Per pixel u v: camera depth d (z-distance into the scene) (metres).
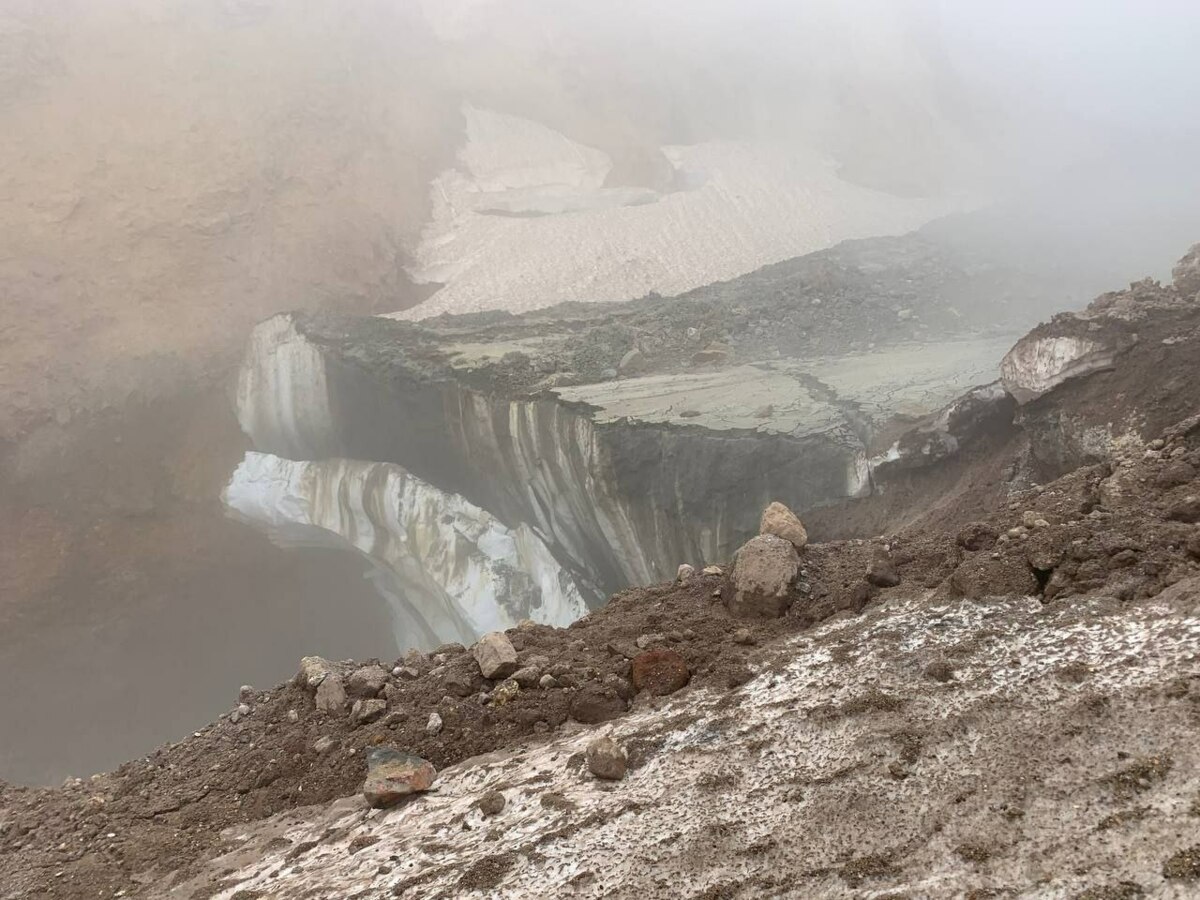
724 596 6.00
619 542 15.30
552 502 16.94
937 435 10.93
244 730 6.10
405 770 4.86
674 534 13.79
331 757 5.47
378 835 4.44
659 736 4.48
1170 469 5.32
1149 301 8.88
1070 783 3.06
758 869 3.24
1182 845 2.55
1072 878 2.61
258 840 4.88
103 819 5.45
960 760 3.45
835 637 4.94
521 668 5.67
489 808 4.25
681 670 5.23
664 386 15.98
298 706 6.10
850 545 6.47
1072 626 4.09
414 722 5.51
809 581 5.90
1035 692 3.67
